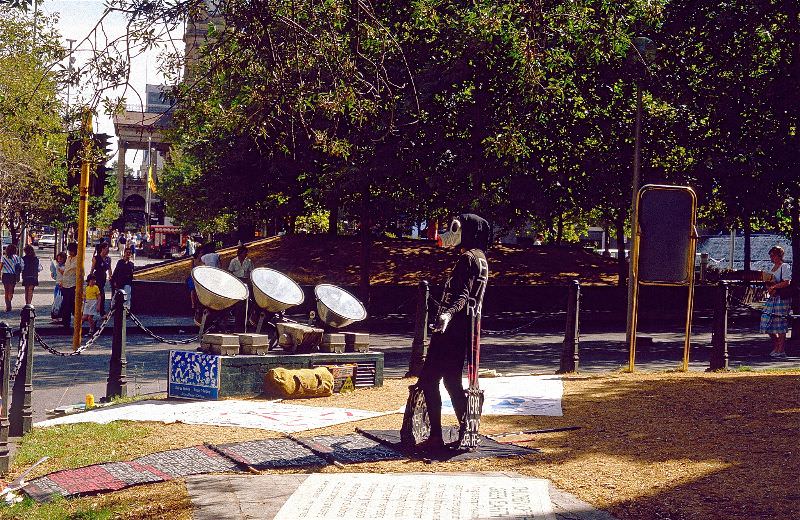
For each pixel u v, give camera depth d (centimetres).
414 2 1586
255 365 1123
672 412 961
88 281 2298
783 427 867
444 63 2348
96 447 863
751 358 1806
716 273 3994
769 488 649
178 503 645
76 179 1888
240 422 946
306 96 1107
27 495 715
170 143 3750
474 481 681
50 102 1054
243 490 672
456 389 792
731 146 2623
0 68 2669
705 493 642
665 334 2522
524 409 995
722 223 3117
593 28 1716
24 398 951
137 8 997
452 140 2600
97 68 991
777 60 2552
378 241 3547
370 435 859
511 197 2623
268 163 3350
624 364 1703
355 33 1084
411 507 613
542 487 663
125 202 10256
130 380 1475
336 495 645
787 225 2875
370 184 2667
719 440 816
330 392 1134
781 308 1805
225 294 1152
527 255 3697
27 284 2819
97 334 1177
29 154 3553
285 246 3444
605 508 614
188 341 1173
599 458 759
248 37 1057
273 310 1179
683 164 2819
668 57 2539
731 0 2469
